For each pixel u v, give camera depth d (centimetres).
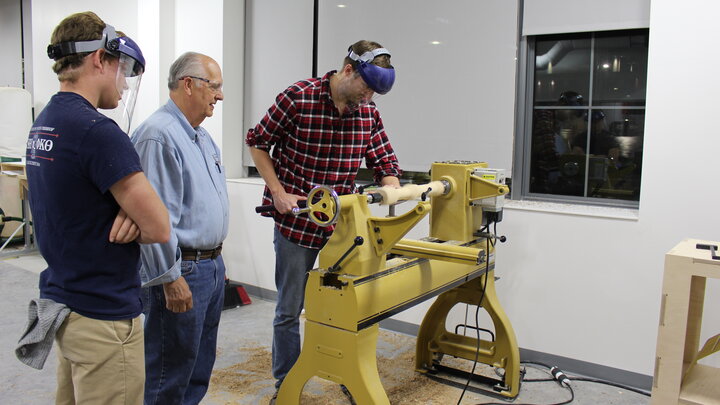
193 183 181
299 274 233
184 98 183
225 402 242
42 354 125
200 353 210
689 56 238
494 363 259
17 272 453
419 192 192
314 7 376
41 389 250
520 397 252
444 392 256
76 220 124
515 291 289
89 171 121
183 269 183
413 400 248
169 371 187
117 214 128
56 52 125
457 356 271
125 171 122
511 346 252
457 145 320
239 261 407
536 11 291
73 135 121
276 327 241
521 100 303
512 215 287
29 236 517
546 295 281
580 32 286
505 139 303
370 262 178
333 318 180
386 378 270
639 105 279
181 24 429
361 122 227
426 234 321
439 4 316
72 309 126
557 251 276
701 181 240
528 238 283
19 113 528
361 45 195
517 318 290
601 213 266
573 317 275
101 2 500
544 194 309
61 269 126
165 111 181
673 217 247
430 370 277
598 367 271
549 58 299
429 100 327
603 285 266
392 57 338
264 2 402
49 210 124
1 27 636
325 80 217
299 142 222
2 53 640
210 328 210
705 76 235
